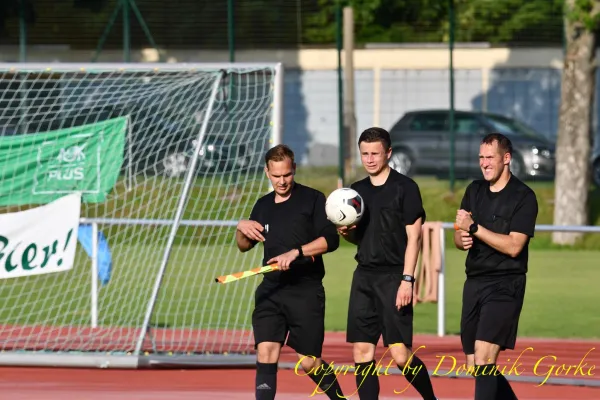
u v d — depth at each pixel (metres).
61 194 30.77
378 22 81.75
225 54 72.75
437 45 80.69
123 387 26.41
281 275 21.23
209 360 29.17
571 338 36.16
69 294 40.09
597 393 26.06
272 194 21.94
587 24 65.00
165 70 29.50
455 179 74.38
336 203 20.86
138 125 36.53
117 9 71.12
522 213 20.75
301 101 74.38
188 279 45.50
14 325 35.47
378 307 21.36
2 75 35.97
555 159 75.44
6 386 26.45
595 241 66.69
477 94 78.69
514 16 79.25
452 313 42.59
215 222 31.78
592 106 67.69
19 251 28.67
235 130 35.25
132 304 39.00
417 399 25.11
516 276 20.84
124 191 36.94
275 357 21.47
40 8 71.44
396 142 77.38
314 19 76.19
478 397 20.53
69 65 29.42
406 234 21.19
